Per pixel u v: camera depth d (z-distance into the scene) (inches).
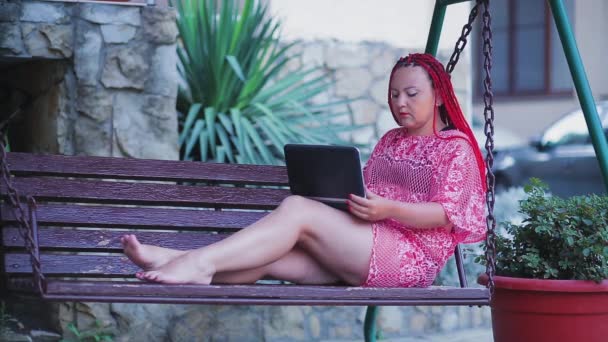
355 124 337.7
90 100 228.5
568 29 194.9
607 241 185.2
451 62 183.9
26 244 141.3
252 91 294.8
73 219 185.0
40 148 244.2
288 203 157.9
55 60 231.8
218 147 271.3
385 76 343.9
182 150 285.7
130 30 231.8
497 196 332.5
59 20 225.6
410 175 167.6
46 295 136.3
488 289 158.6
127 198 190.5
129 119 231.8
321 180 161.0
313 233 158.1
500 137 754.2
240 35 290.0
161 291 139.2
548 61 871.7
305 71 326.3
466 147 165.2
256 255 152.0
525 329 187.0
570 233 186.5
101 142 229.6
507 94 886.4
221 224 195.0
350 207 158.7
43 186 184.2
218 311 241.9
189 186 195.2
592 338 184.9
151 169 193.8
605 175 195.6
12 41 221.5
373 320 215.3
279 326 249.8
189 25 292.5
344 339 259.8
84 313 228.4
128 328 231.9
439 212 159.3
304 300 145.8
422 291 153.1
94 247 184.4
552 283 182.4
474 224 162.7
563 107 853.8
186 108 295.9
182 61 291.4
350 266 159.8
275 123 287.6
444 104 170.2
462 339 259.8
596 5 823.1
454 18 355.6
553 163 562.3
